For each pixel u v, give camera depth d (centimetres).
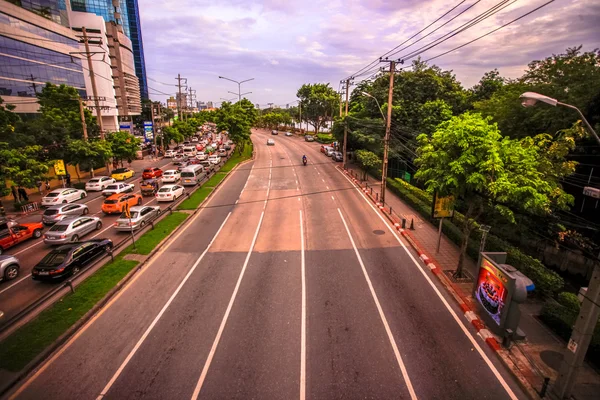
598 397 832
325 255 1717
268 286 1401
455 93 3403
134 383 897
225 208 2658
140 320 1180
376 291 1354
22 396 862
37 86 4856
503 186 1109
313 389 868
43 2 5125
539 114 1698
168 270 1575
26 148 2612
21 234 1952
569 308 1198
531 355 984
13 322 1105
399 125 3312
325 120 9000
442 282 1410
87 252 1602
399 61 2323
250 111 6719
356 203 2761
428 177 1422
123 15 13188
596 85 1522
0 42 4188
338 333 1091
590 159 1670
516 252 1474
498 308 1059
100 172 4538
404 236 1977
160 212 2423
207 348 1028
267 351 1011
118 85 9488
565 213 1602
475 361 972
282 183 3578
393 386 877
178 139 7150
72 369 952
